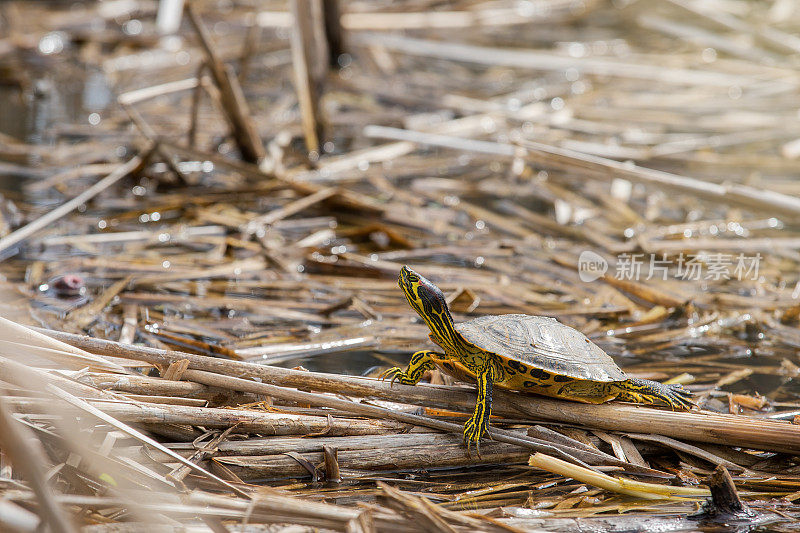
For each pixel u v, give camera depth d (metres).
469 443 6.04
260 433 6.14
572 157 12.12
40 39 23.28
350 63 23.19
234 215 12.77
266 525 5.00
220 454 5.86
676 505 5.74
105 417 5.30
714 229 12.83
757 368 8.29
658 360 8.48
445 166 16.11
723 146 17.69
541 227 12.96
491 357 6.16
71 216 12.34
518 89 21.88
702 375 8.07
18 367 5.34
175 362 6.33
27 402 5.51
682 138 17.58
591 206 13.98
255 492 5.50
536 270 11.16
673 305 9.85
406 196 14.02
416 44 22.30
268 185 14.01
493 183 15.11
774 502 5.82
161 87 14.05
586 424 6.44
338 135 17.80
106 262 10.46
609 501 5.77
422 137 15.33
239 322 9.09
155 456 5.68
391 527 5.06
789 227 13.21
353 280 10.55
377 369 7.90
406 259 11.53
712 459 6.20
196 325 8.85
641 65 22.52
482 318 6.40
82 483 5.18
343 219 12.94
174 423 5.88
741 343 8.95
